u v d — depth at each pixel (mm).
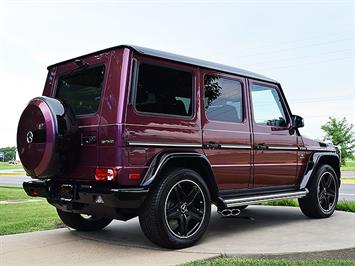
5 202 8914
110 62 4406
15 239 4949
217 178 4980
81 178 4414
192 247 4477
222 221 6211
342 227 5672
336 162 6922
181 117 4652
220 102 5164
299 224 5926
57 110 4367
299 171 6234
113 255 4184
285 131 6078
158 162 4262
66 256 4172
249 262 3754
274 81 6102
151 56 4488
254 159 5473
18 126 4625
